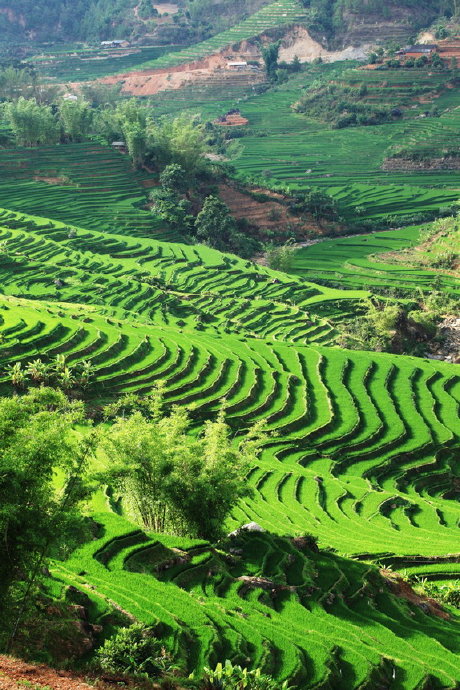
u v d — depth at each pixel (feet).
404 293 570.87
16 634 109.91
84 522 115.24
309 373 394.32
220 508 175.32
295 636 135.33
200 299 514.68
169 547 162.30
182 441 180.34
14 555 105.60
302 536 187.93
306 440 328.49
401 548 227.61
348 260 642.63
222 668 117.39
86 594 127.44
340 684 125.70
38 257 519.60
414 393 392.88
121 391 329.52
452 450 339.77
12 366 319.68
